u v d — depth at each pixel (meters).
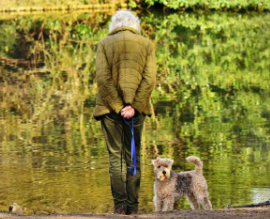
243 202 9.79
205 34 32.44
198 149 13.10
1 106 17.94
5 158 12.57
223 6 41.31
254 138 13.95
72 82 21.53
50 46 29.62
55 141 13.94
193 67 24.06
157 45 29.36
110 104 7.74
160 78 22.02
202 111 16.86
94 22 36.47
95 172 11.47
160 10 42.19
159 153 12.80
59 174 11.38
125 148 7.96
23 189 10.54
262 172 11.36
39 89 20.41
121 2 42.53
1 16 39.47
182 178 9.42
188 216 6.93
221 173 11.36
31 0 41.84
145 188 10.48
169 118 16.09
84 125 15.47
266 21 36.59
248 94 19.06
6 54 27.91
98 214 7.19
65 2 41.91
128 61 7.65
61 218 6.81
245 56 26.25
